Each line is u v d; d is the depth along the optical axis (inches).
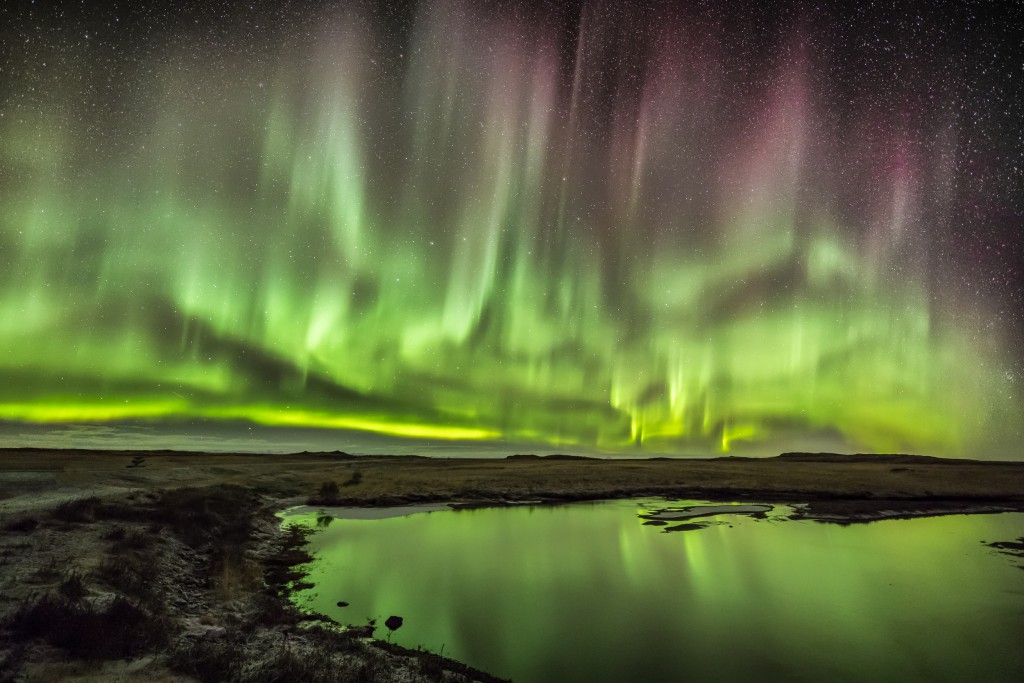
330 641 529.3
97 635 407.2
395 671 467.2
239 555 880.9
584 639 627.5
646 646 611.2
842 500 2129.7
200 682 369.7
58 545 655.1
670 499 2132.1
